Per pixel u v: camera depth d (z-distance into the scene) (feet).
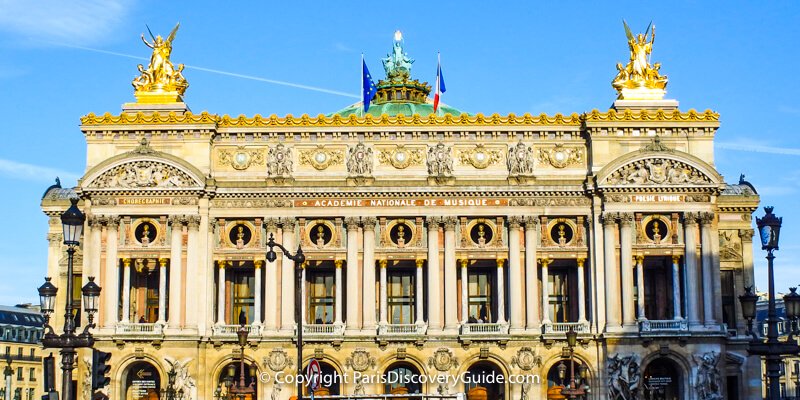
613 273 343.87
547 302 346.13
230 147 354.74
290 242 348.79
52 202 377.91
